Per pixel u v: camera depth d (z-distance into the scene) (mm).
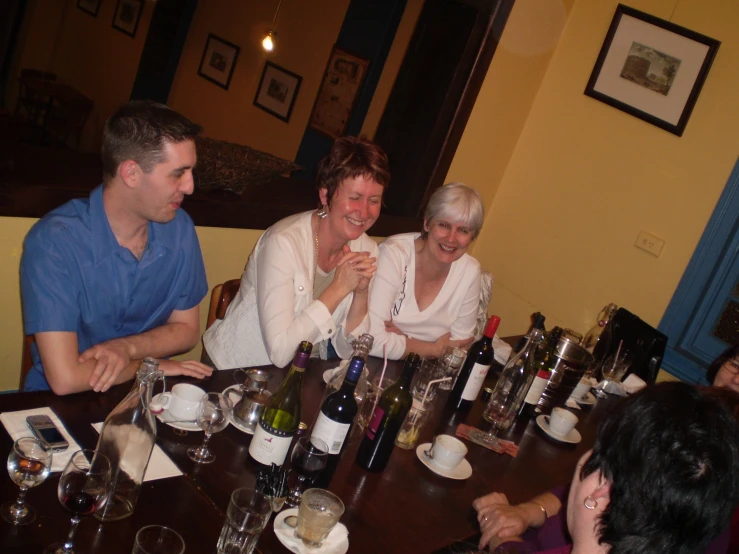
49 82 5574
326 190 1946
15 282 2045
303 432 1483
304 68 4348
